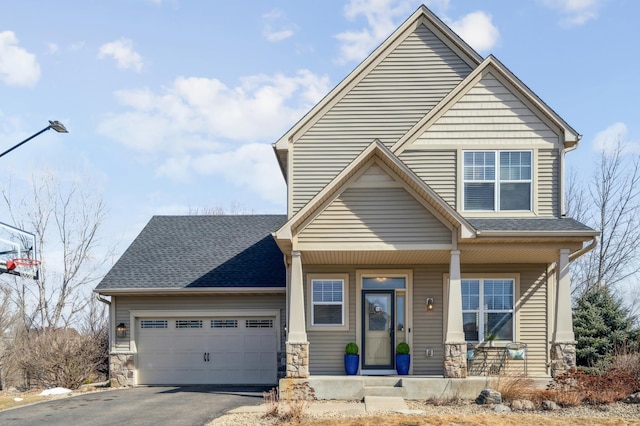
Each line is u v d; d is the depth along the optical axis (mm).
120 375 20781
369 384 15672
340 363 17938
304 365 15578
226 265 22156
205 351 21078
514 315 17906
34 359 20938
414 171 17266
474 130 17281
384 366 17938
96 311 34875
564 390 14406
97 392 18656
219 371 21000
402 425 11664
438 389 15195
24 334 29281
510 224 16141
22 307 33281
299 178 18500
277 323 21000
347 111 18766
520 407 13562
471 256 16906
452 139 17281
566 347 15469
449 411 13484
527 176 17156
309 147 18625
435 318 18000
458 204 17062
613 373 15344
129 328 21016
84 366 20906
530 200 17094
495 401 14273
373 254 16422
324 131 18688
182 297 21156
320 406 14406
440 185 17188
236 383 20938
